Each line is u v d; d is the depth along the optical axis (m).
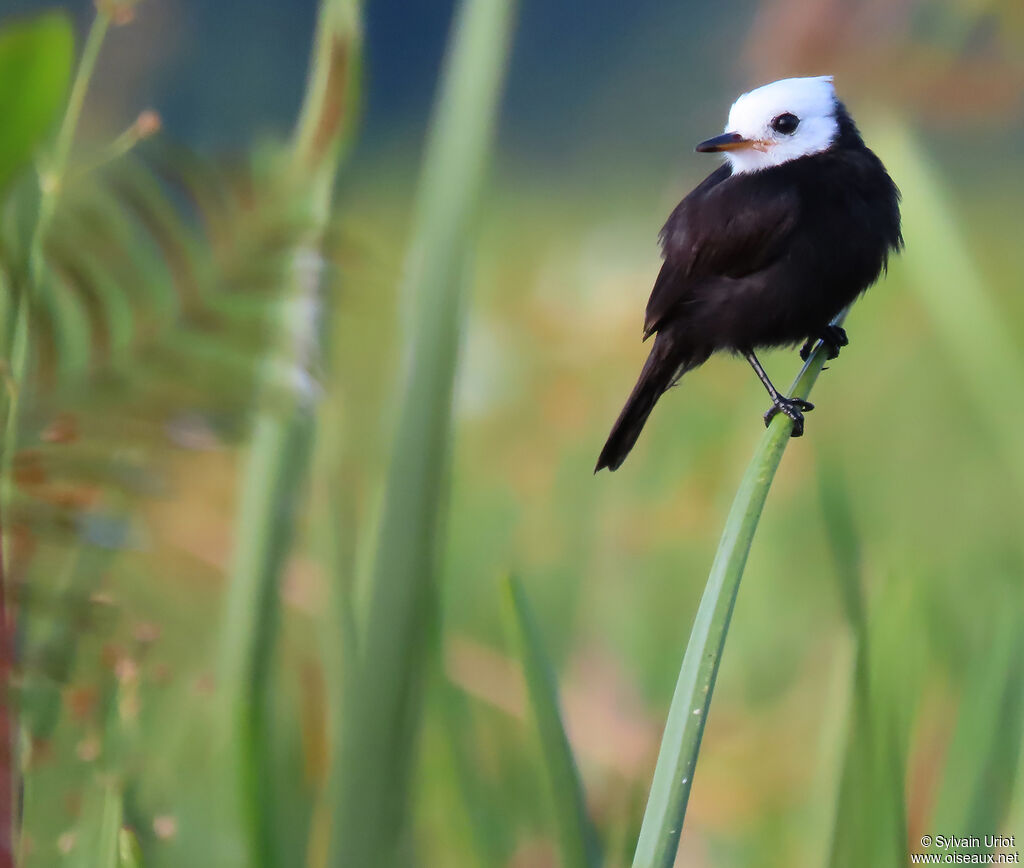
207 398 2.90
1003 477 5.52
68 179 2.91
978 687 5.32
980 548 5.48
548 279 5.56
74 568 3.47
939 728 5.35
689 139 5.67
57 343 2.87
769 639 5.44
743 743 5.40
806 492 5.49
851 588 5.31
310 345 2.99
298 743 5.32
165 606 5.31
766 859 5.38
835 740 5.32
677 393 5.59
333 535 4.91
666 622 5.45
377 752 3.74
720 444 5.52
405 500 3.77
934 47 5.37
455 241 3.81
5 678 2.97
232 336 2.90
